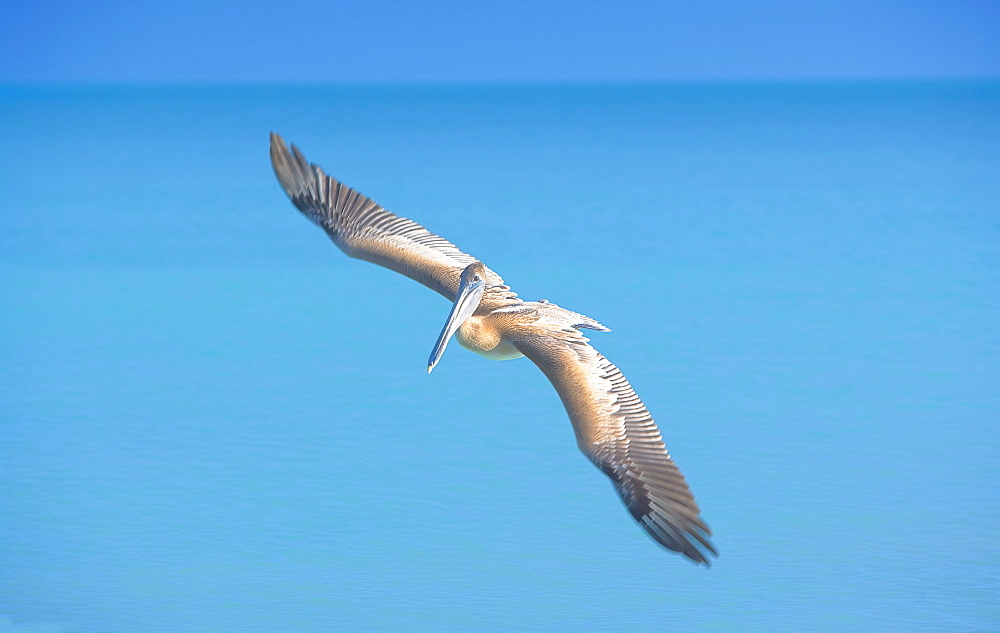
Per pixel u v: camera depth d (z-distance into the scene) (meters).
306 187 12.70
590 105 192.38
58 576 14.05
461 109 174.88
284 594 13.67
